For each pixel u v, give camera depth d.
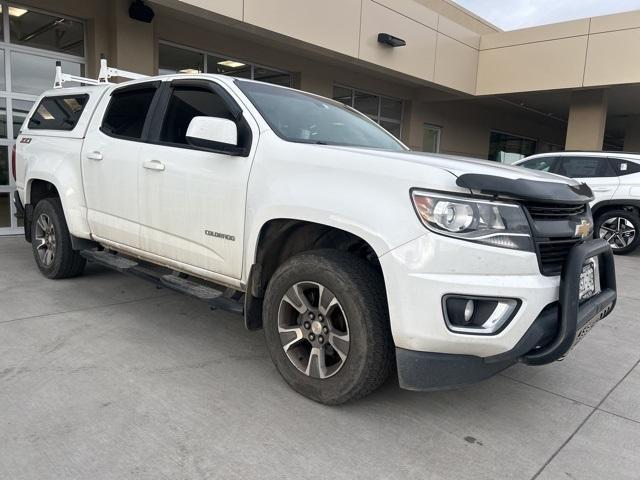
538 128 21.23
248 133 3.27
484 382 3.44
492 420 2.93
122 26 8.22
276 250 3.22
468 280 2.42
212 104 3.61
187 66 9.77
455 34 13.29
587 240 2.98
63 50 8.16
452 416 2.95
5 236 7.82
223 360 3.53
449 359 2.52
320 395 2.91
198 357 3.56
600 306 2.93
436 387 2.55
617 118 18.80
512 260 2.47
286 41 9.82
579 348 4.17
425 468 2.45
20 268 5.76
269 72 11.34
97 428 2.62
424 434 2.74
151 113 3.97
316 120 3.70
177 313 4.45
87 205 4.49
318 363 2.91
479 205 2.46
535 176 2.89
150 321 4.22
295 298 2.98
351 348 2.74
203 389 3.09
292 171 2.95
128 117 4.21
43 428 2.60
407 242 2.48
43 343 3.66
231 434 2.63
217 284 3.67
